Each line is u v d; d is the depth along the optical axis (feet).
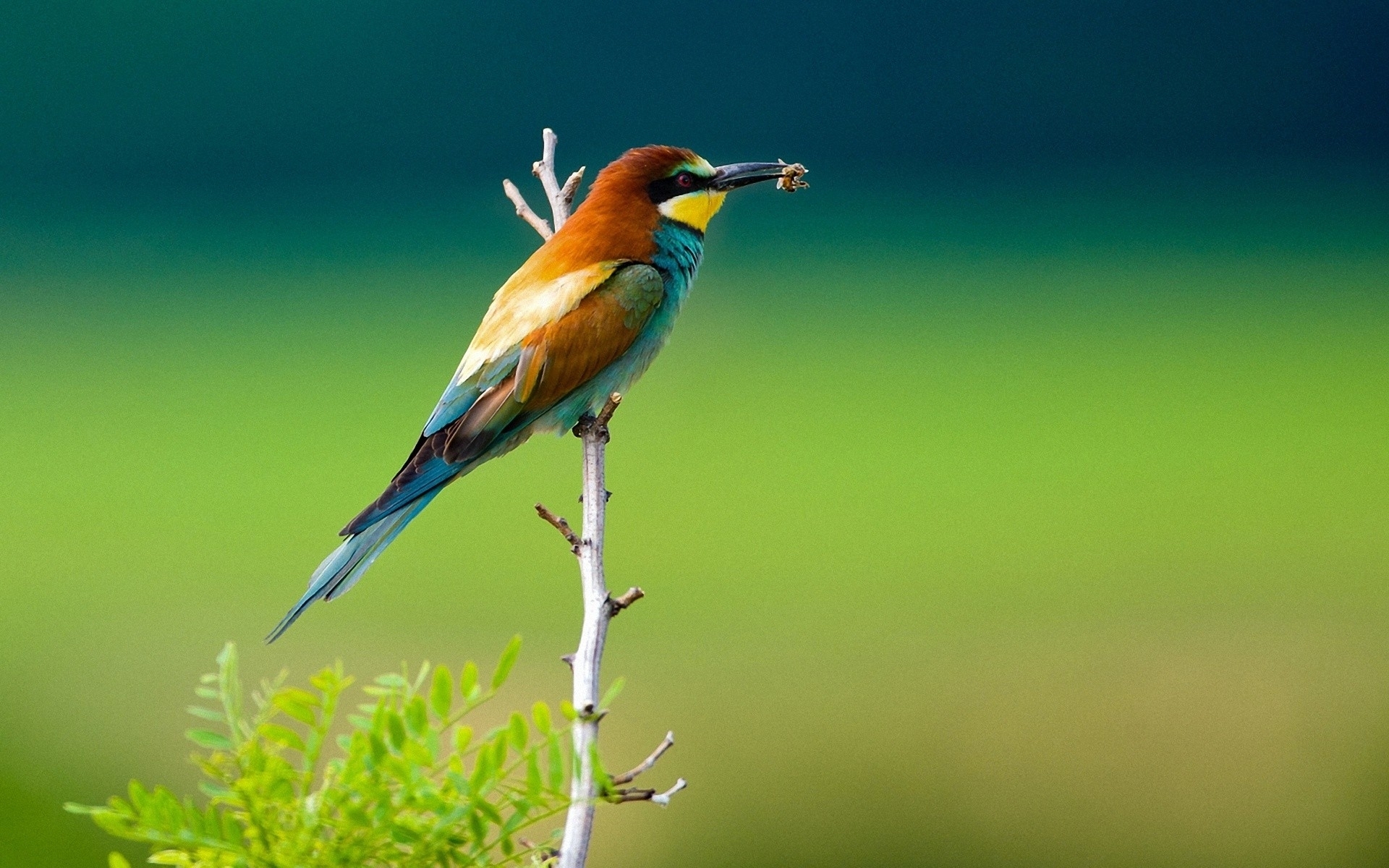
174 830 18.01
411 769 18.30
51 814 25.22
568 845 20.22
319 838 18.53
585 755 18.76
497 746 18.38
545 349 24.85
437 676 18.44
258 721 18.52
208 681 18.51
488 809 18.37
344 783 18.35
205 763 18.31
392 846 18.65
